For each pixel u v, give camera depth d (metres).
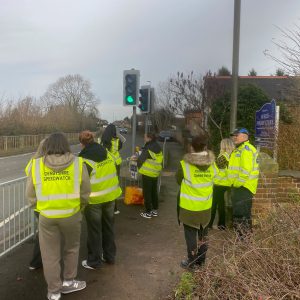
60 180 4.21
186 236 5.07
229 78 24.73
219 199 6.94
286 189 7.25
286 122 9.48
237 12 9.41
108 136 7.68
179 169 5.12
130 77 11.73
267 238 3.47
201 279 3.51
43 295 4.45
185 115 31.50
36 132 41.94
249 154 6.00
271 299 2.81
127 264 5.45
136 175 10.24
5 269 5.17
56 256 4.33
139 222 7.73
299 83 8.29
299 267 3.09
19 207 6.17
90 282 4.86
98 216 5.21
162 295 4.45
